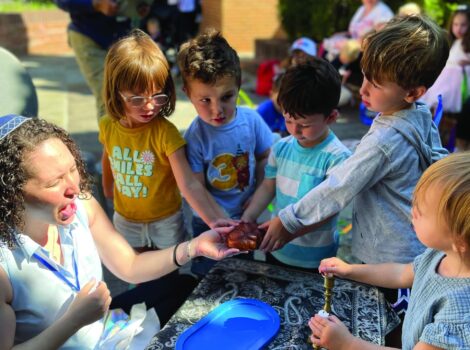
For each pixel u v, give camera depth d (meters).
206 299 1.50
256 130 2.12
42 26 10.69
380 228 1.62
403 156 1.52
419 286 1.21
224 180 2.04
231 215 2.09
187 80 1.84
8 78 2.36
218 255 1.58
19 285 1.26
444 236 1.07
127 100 1.76
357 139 4.76
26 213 1.25
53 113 5.71
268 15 9.88
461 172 1.03
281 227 1.64
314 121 1.70
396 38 1.45
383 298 1.49
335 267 1.44
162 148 1.88
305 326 1.38
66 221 1.30
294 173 1.87
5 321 1.20
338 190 1.54
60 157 1.24
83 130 5.09
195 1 8.03
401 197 1.57
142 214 2.04
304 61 1.78
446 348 1.02
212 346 1.30
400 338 1.63
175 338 1.34
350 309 1.44
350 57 5.52
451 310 1.05
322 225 1.80
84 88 7.07
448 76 4.19
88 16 3.61
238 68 1.85
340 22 6.50
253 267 1.65
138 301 1.75
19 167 1.19
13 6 12.40
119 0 3.63
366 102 1.59
